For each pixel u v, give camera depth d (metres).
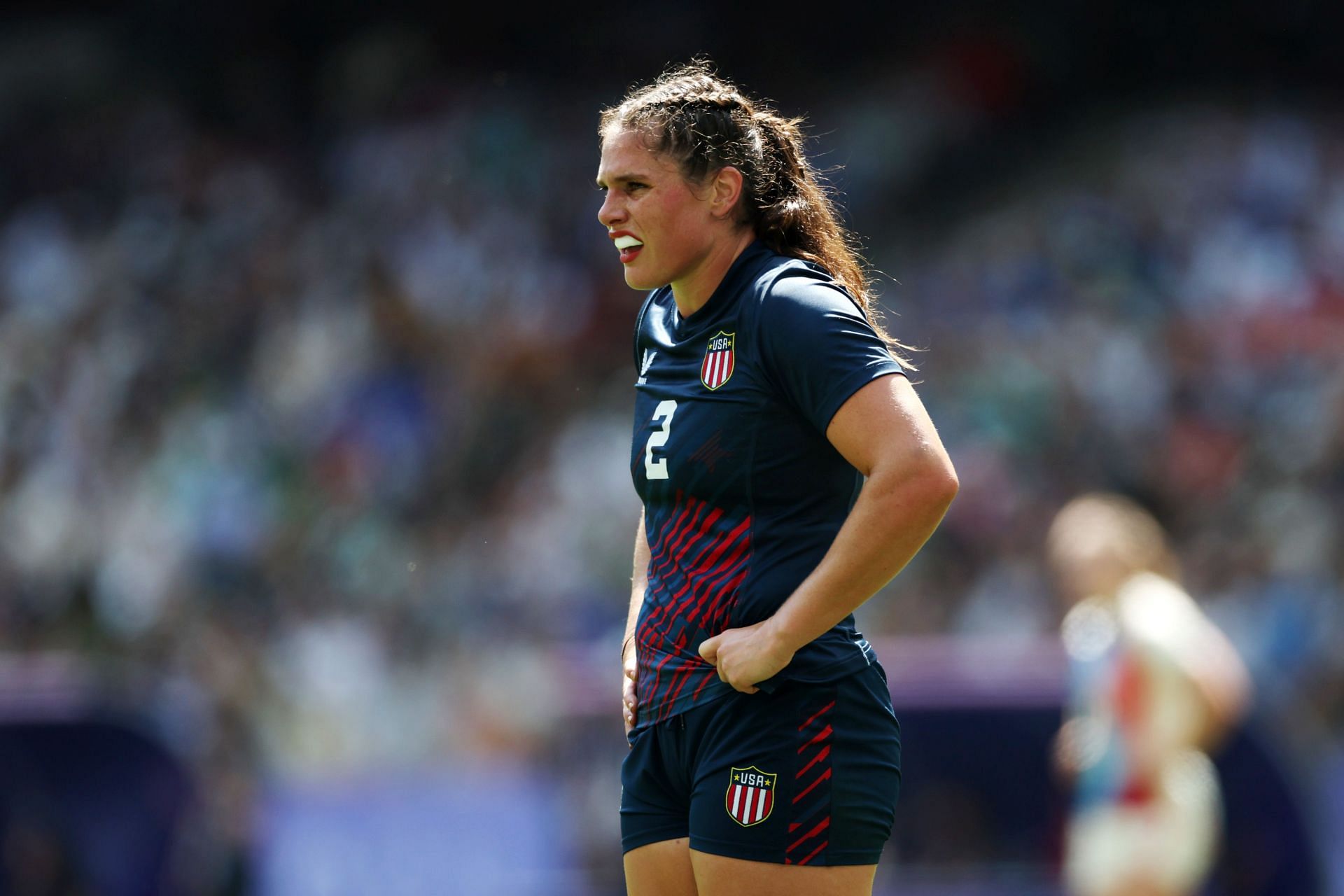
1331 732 37.47
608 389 52.66
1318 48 65.31
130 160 64.00
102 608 45.69
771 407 8.86
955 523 44.12
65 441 52.16
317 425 51.06
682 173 9.06
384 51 68.12
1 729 27.81
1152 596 20.67
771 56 69.38
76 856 27.53
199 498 48.59
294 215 60.66
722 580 9.02
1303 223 54.19
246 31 69.81
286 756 38.78
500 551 45.34
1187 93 64.88
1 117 66.50
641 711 9.51
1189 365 49.12
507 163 61.59
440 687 39.94
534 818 29.75
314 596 44.50
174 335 55.12
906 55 68.69
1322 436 45.03
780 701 8.87
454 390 52.38
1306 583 41.12
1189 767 20.52
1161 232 54.72
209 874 28.34
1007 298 53.53
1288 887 25.84
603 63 69.31
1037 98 66.38
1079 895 20.81
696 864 9.05
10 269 60.06
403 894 29.58
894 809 9.20
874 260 59.66
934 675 27.27
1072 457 46.78
